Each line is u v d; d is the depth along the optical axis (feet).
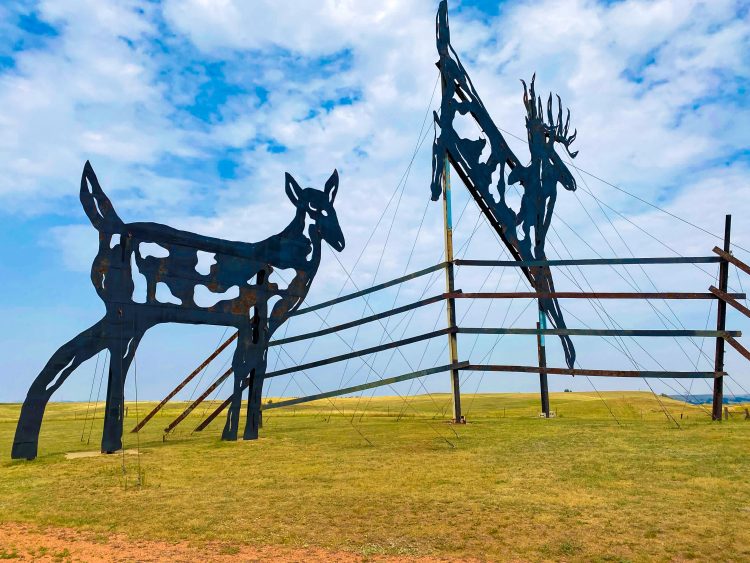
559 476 51.88
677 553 32.37
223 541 35.53
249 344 84.38
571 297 95.20
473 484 49.34
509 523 38.01
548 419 102.58
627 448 65.41
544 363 115.55
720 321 90.27
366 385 99.35
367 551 33.40
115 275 72.54
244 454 68.95
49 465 62.54
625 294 92.89
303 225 91.40
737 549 32.81
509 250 115.03
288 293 88.63
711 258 90.94
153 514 41.68
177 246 78.13
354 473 55.31
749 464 54.65
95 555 33.50
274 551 33.71
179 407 202.80
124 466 60.75
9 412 157.07
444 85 105.70
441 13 108.78
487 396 250.78
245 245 84.64
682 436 72.84
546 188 124.88
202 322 79.20
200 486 50.90
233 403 82.48
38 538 36.81
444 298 99.71
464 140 106.83
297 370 95.96
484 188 107.76
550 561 31.53
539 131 125.59
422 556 32.60
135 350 72.95
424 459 62.08
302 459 64.23
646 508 40.98
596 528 36.78
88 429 106.83
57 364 68.54
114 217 73.26
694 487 46.88
